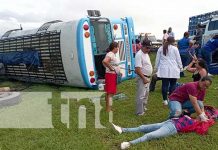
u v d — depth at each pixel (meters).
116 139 6.83
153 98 10.45
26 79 15.15
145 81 8.41
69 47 12.04
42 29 13.41
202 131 6.92
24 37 14.19
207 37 20.02
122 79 13.38
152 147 6.31
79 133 7.25
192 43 14.46
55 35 12.52
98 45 12.48
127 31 13.73
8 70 15.91
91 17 12.33
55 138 6.93
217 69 14.65
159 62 9.27
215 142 6.55
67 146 6.45
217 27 19.58
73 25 11.99
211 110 8.02
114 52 8.64
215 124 7.59
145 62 8.47
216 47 14.23
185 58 14.43
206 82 7.10
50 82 13.63
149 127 7.07
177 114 7.32
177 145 6.36
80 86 12.52
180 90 7.55
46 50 12.97
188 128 6.95
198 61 8.72
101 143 6.59
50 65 13.00
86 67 11.96
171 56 9.12
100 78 12.55
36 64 13.59
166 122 6.97
